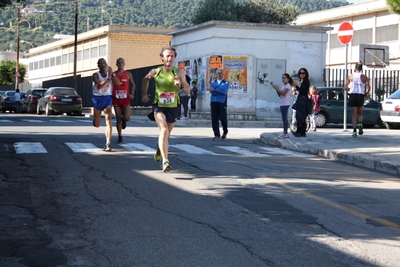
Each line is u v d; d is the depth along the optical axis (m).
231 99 27.75
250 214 7.34
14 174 9.91
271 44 28.28
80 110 35.78
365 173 11.19
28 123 24.22
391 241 6.25
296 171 11.05
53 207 7.52
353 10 52.75
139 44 56.75
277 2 51.47
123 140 15.94
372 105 24.61
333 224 6.94
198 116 28.28
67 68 68.31
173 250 5.73
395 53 48.66
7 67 96.31
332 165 12.26
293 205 7.93
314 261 5.48
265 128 23.80
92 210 7.38
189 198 8.20
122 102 14.54
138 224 6.73
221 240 6.12
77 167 10.75
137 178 9.69
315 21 56.28
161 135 10.09
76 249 5.72
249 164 11.76
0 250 5.66
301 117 16.33
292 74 28.64
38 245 5.84
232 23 27.53
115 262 5.34
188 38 29.81
